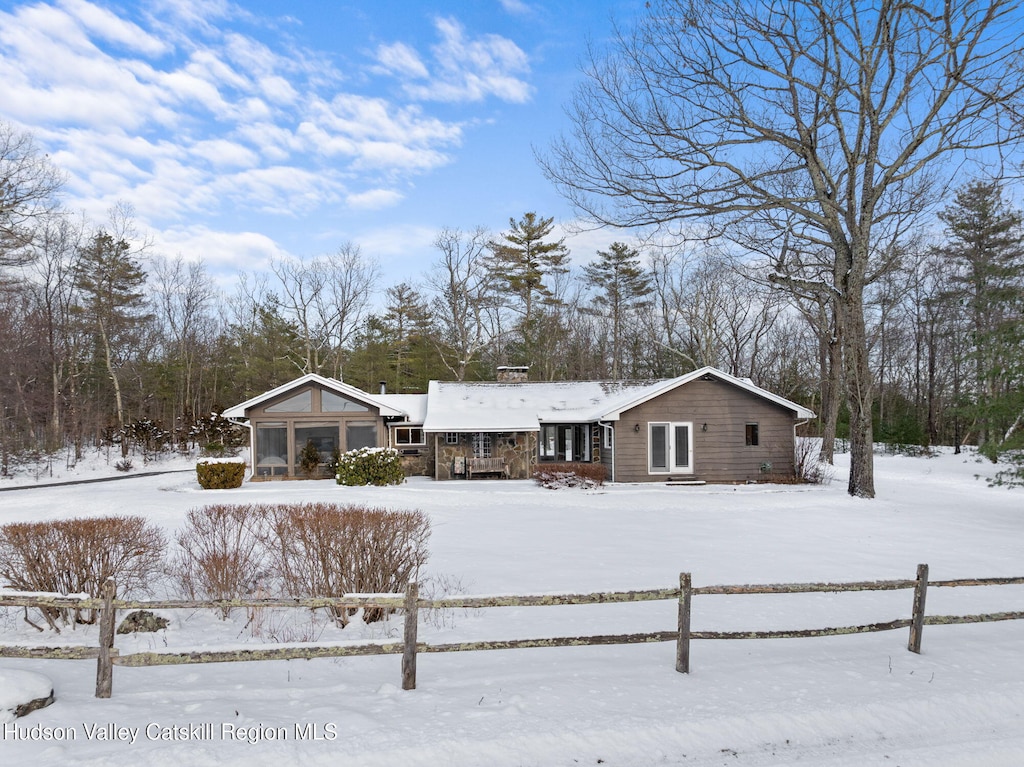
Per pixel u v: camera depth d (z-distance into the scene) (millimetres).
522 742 4199
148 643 6312
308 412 27109
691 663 5820
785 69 18547
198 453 44375
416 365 52625
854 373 19969
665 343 51062
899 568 10227
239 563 7645
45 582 6895
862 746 4434
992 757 4309
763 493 21266
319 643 5023
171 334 54281
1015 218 37688
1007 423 18047
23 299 41031
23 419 38656
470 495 20250
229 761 3906
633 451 25219
